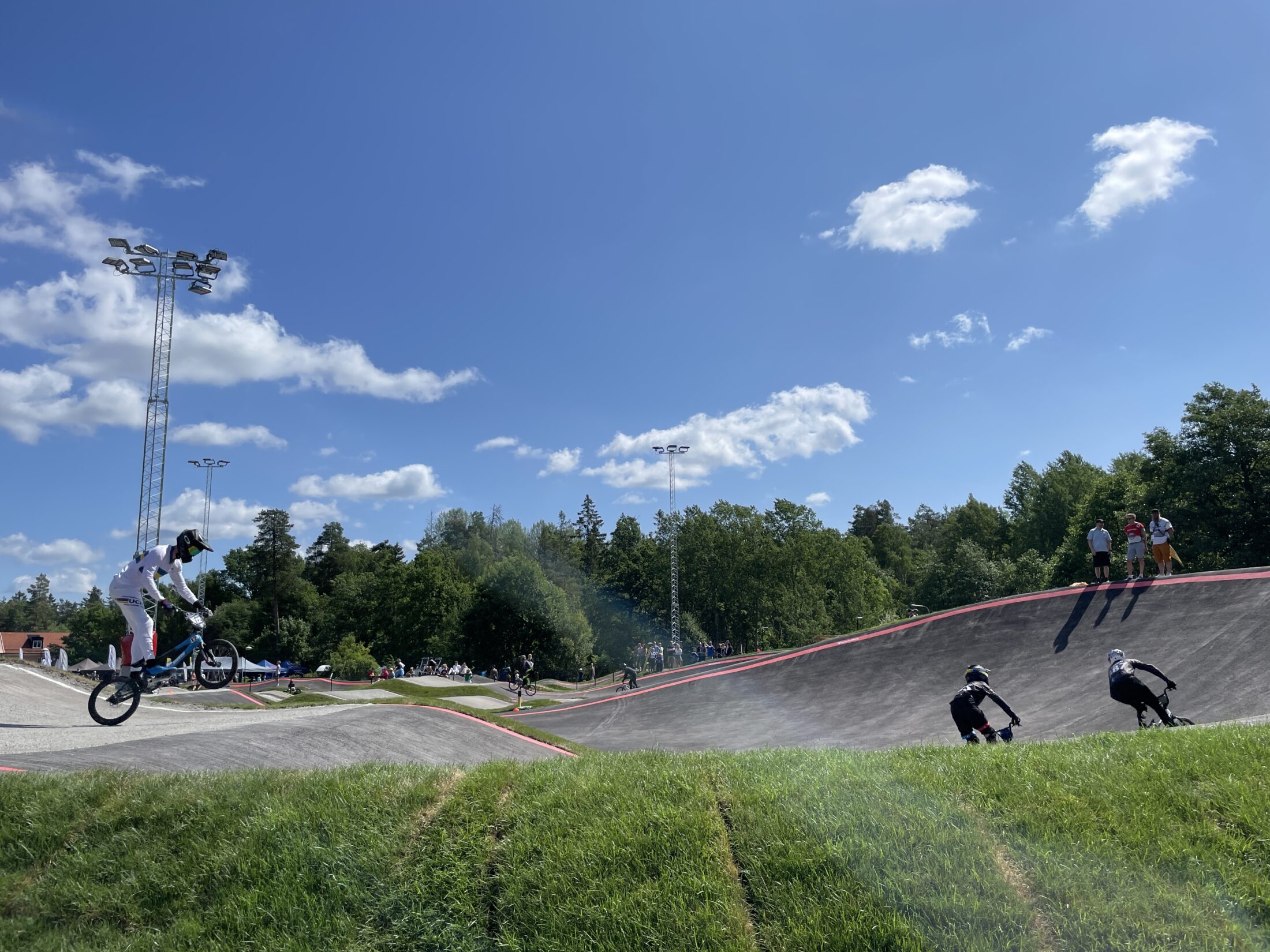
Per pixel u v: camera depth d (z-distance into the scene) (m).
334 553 104.44
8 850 5.46
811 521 83.06
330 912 4.95
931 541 131.00
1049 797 5.52
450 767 7.06
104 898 5.11
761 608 75.88
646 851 5.18
